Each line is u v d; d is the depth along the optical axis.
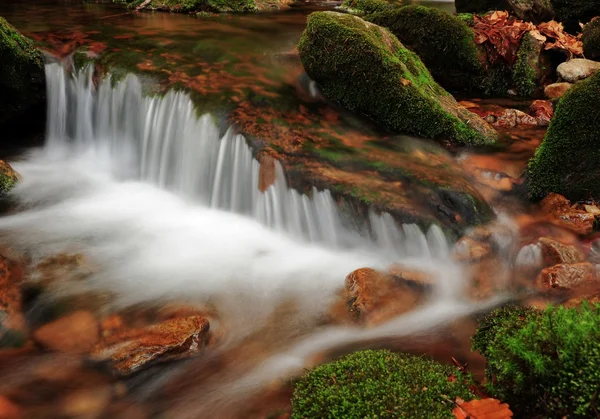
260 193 5.79
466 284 4.57
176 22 10.75
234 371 3.63
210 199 6.33
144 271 4.88
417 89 6.28
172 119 6.67
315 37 6.56
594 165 5.28
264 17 12.06
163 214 6.13
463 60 8.27
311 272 4.93
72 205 6.21
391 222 5.08
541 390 2.43
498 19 9.03
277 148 5.80
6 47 6.83
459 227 5.04
